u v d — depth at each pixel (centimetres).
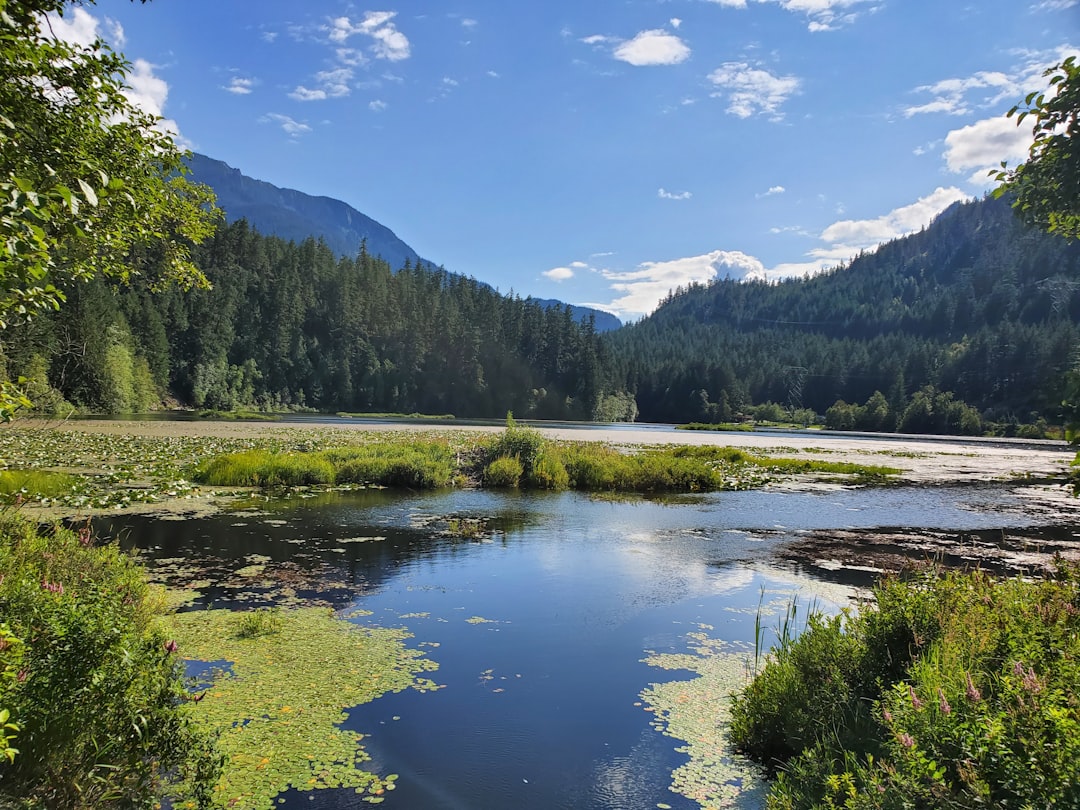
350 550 1176
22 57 499
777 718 513
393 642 735
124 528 1269
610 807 439
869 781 331
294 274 11138
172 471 1894
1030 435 8494
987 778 289
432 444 2605
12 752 263
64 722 356
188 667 642
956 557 1262
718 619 852
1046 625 475
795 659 558
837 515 1781
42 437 2658
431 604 885
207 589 913
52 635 375
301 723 539
